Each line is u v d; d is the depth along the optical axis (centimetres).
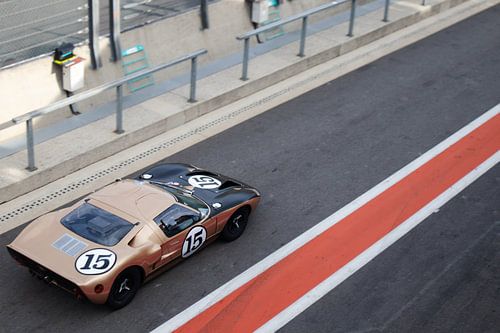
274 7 1725
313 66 1656
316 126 1416
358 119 1452
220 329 894
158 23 1498
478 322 942
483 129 1436
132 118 1342
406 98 1546
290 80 1593
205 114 1433
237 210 1036
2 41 1260
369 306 955
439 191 1227
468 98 1559
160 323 892
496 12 2055
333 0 1867
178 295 941
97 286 833
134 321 891
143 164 1252
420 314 948
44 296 924
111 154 1271
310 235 1091
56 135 1269
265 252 1044
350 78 1622
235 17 1645
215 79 1512
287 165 1279
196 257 1017
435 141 1386
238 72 1548
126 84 1426
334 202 1181
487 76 1666
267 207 1153
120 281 882
